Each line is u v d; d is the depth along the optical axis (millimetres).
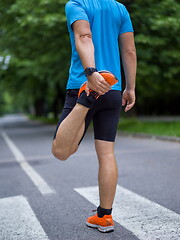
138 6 10883
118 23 2568
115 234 2664
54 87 30156
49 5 11203
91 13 2443
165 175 4969
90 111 2447
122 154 7508
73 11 2348
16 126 28625
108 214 2674
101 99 2422
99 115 2541
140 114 38281
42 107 50781
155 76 14477
